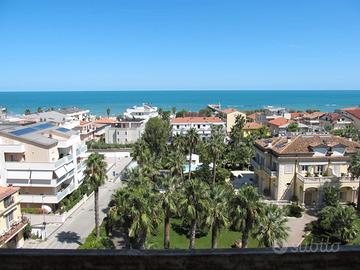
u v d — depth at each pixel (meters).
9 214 40.16
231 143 91.00
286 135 66.50
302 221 50.84
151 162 61.25
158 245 42.72
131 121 119.75
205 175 69.19
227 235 46.94
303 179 54.66
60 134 59.94
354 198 56.25
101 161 44.59
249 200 33.59
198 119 131.62
